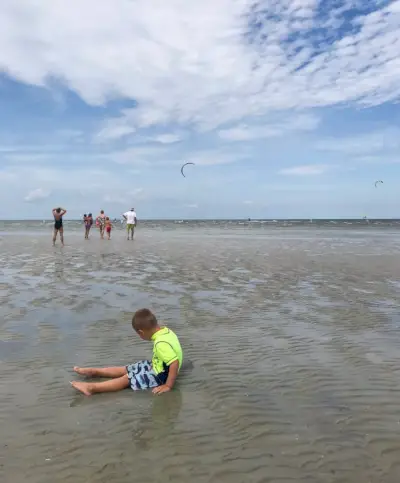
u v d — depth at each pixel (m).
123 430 4.14
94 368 5.43
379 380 5.33
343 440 3.96
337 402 4.74
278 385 5.20
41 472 3.46
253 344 6.75
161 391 4.99
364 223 93.12
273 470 3.50
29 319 8.09
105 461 3.62
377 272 14.33
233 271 14.42
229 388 5.11
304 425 4.23
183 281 12.37
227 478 3.40
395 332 7.42
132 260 17.33
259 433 4.08
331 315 8.59
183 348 6.55
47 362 5.95
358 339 7.02
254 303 9.63
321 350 6.47
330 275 13.64
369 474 3.45
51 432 4.09
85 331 7.38
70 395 4.93
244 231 49.72
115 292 10.68
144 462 3.61
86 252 20.62
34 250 21.59
